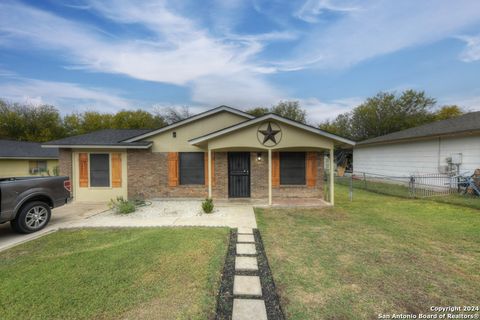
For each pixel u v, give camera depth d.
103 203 10.03
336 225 6.53
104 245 4.99
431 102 30.03
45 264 4.05
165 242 5.10
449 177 11.18
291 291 3.28
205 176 10.51
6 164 17.69
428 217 7.31
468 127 10.80
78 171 10.41
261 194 10.47
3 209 5.51
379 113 31.20
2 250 4.76
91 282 3.45
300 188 10.48
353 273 3.78
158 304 2.95
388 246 4.94
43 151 20.39
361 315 2.78
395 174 15.70
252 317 2.78
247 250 4.85
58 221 7.05
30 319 2.68
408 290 3.30
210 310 2.85
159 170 10.52
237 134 8.91
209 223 6.77
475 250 4.71
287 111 36.75
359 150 20.12
